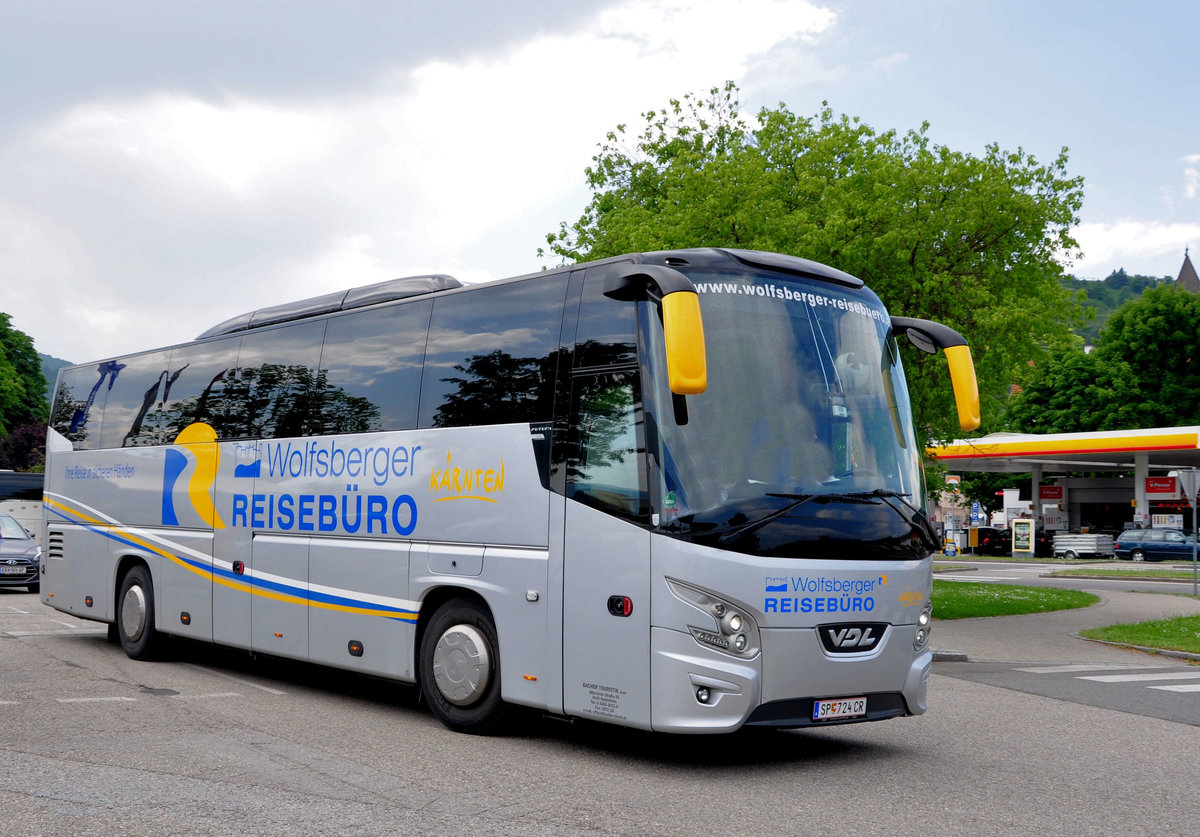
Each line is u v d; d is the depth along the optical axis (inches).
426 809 244.2
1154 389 2325.3
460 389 355.3
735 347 301.1
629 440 297.1
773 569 285.4
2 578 887.1
